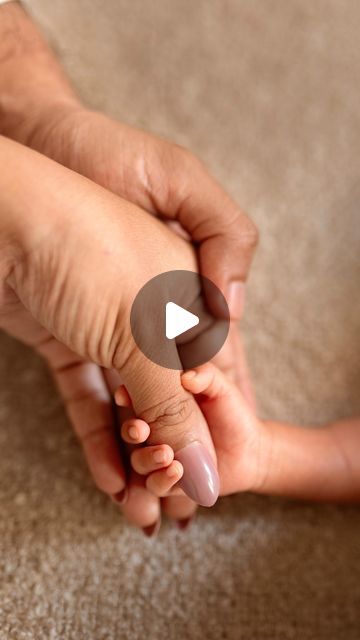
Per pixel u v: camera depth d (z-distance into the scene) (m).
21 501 0.33
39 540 0.32
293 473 0.32
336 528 0.34
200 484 0.27
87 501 0.33
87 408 0.32
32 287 0.27
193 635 0.31
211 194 0.32
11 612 0.30
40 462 0.34
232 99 0.42
